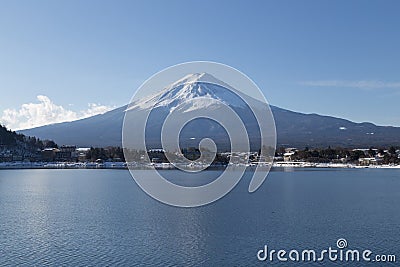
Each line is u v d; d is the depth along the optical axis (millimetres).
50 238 37719
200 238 37531
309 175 129625
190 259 31406
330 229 41719
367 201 65438
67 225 44000
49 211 54281
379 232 40281
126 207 58094
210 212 53188
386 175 129500
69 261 31031
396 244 35750
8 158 168375
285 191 82062
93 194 75500
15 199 68125
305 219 47719
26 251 33469
